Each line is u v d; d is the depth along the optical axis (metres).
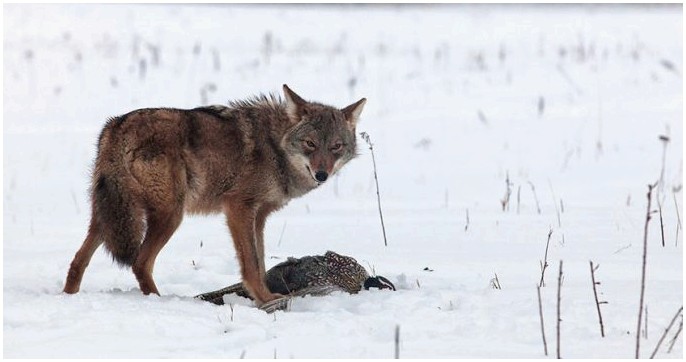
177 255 12.65
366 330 8.38
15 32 38.31
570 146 23.50
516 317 8.78
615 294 9.87
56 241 13.80
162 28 40.94
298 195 11.15
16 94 29.28
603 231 14.02
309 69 33.44
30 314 8.41
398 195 18.62
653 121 25.84
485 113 27.91
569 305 9.23
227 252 12.83
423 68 34.62
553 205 16.72
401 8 51.31
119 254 9.89
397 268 11.69
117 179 9.86
